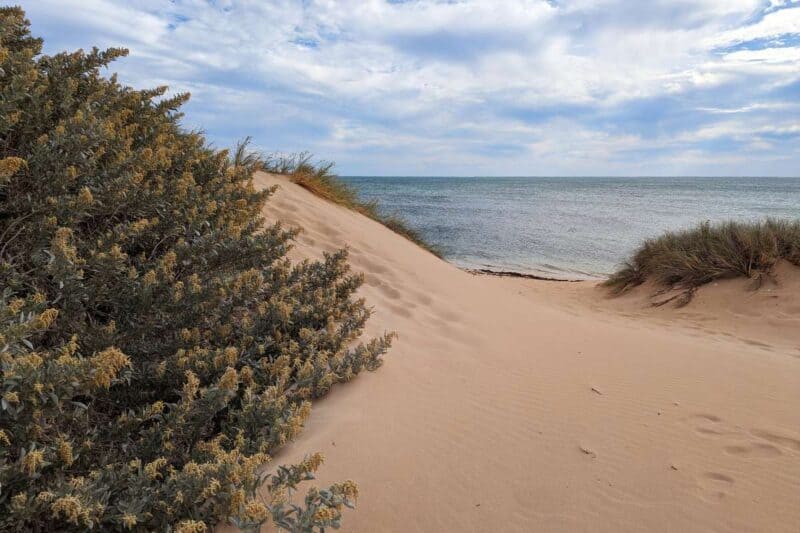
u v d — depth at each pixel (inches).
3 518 60.1
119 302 101.9
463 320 197.2
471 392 130.7
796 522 84.3
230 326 119.7
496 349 167.6
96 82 136.6
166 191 130.3
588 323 238.4
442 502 86.1
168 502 69.2
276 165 402.3
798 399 136.1
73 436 81.0
